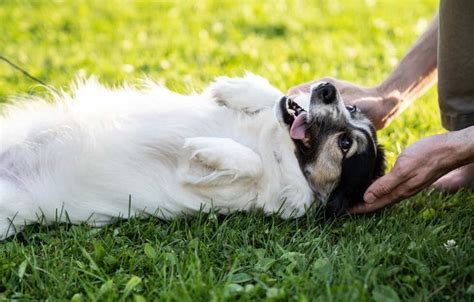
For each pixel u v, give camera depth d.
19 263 1.42
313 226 1.57
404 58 1.74
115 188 1.57
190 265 1.37
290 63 2.43
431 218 1.59
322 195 1.63
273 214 1.59
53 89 1.74
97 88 1.68
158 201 1.58
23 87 2.10
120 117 1.62
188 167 1.57
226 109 1.64
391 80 1.74
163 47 2.53
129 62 2.35
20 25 2.69
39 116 1.63
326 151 1.60
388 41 2.71
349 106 1.65
